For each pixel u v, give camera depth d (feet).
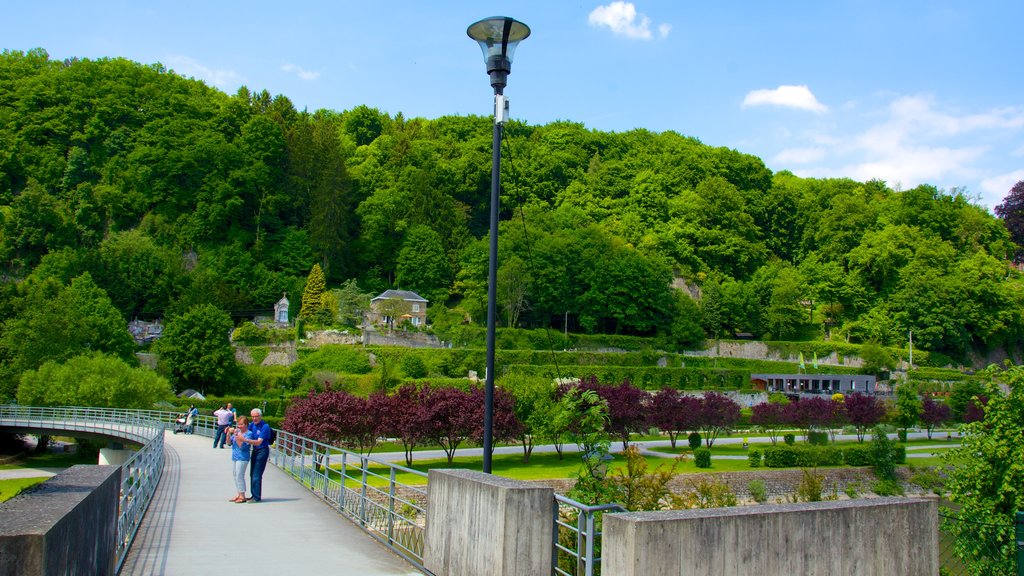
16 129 427.33
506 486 28.63
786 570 25.41
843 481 160.45
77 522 22.25
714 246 440.45
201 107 453.58
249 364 287.48
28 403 204.54
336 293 350.02
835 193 513.86
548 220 422.00
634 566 22.53
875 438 172.04
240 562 37.47
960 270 417.08
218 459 107.45
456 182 471.62
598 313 373.61
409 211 415.23
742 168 518.78
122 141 421.59
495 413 153.99
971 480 61.77
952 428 271.28
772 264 445.37
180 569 35.70
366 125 533.96
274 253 392.06
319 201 394.11
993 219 489.26
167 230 387.34
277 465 97.45
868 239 441.27
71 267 322.75
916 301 397.60
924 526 28.94
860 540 27.12
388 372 257.96
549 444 190.60
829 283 423.23
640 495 52.42
